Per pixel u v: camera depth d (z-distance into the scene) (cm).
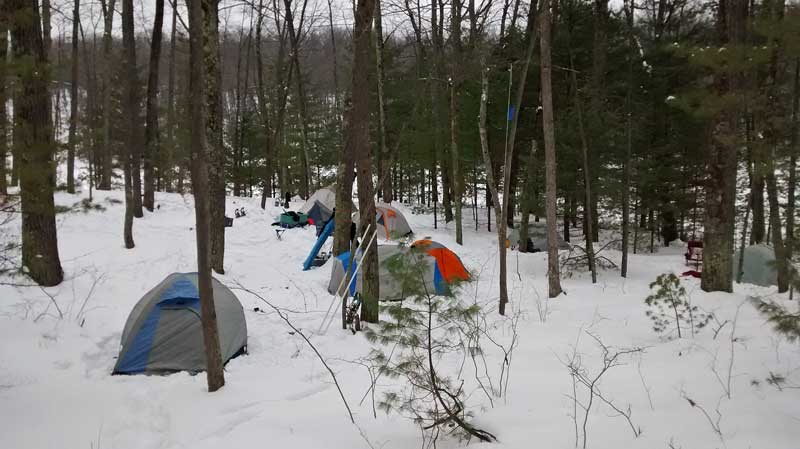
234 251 1464
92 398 503
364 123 767
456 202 1811
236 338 649
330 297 1026
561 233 2475
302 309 905
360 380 552
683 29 1911
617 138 1456
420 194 3475
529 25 1538
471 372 543
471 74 1645
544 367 560
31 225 793
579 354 607
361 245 778
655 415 403
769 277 1227
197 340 610
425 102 2019
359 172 774
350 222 1082
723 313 798
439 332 618
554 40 1548
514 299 1022
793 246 532
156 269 1093
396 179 3347
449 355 593
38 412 467
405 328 435
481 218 2550
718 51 643
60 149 526
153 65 1873
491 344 663
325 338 724
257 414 465
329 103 3322
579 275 1352
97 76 2884
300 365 618
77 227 1397
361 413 458
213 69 1082
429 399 451
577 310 894
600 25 1598
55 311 717
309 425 434
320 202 2042
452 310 451
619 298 1005
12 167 504
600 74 1548
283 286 1095
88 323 707
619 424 389
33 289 774
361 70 755
